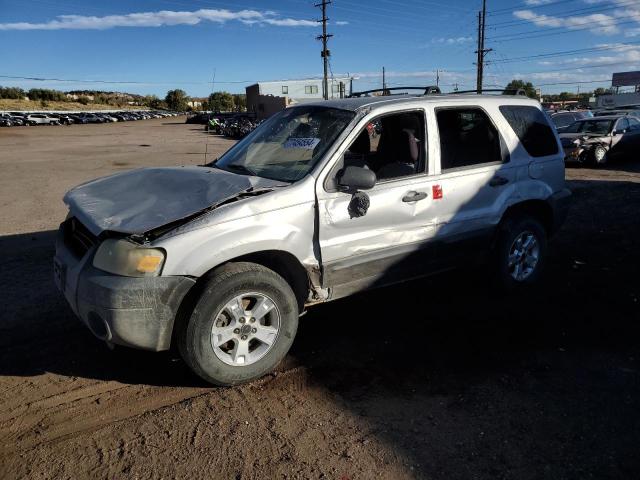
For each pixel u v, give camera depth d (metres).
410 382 3.67
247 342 3.54
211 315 3.33
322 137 4.07
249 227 3.46
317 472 2.77
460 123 4.71
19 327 4.43
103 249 3.30
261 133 4.70
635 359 3.98
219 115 52.62
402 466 2.83
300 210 3.68
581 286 5.50
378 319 4.68
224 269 3.40
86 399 3.41
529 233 5.20
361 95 5.32
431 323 4.60
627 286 5.50
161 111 114.44
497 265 5.04
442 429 3.15
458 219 4.55
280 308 3.61
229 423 3.18
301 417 3.25
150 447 2.95
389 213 4.11
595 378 3.72
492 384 3.64
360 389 3.57
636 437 3.08
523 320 4.66
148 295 3.17
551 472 2.79
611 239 7.34
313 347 4.16
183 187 3.71
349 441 3.03
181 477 2.72
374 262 4.12
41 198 11.22
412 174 4.32
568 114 22.45
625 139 15.94
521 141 5.08
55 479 2.70
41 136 41.03
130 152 24.83
